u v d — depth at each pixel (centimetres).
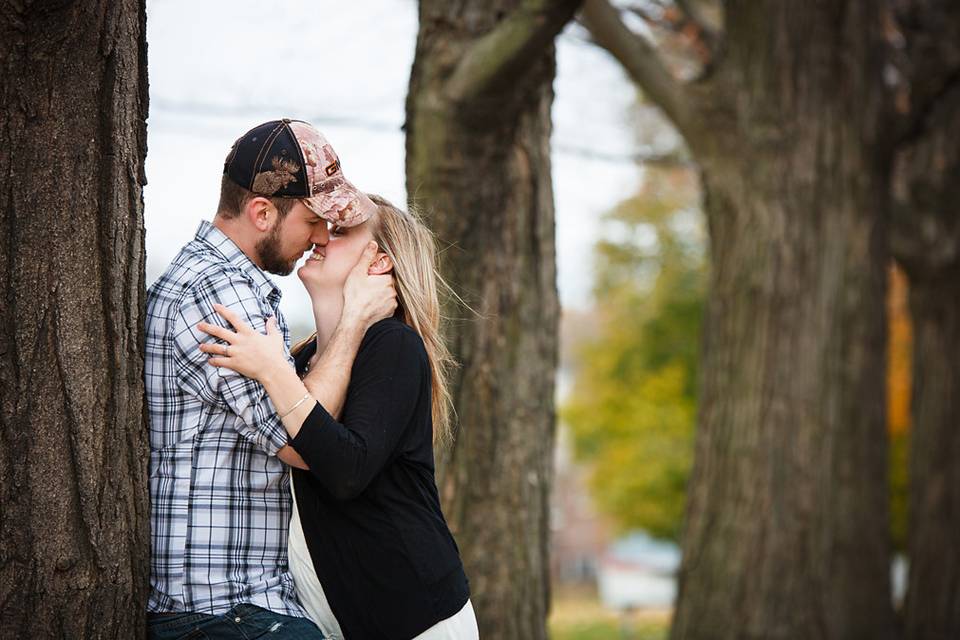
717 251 892
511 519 529
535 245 545
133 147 297
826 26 870
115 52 289
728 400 870
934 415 1065
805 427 854
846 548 869
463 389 515
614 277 2292
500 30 480
